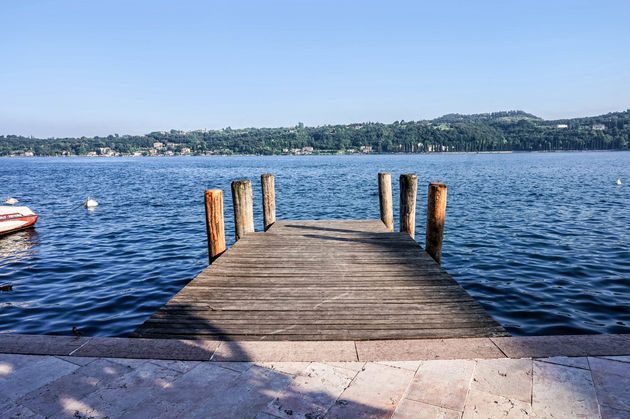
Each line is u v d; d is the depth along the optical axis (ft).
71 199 90.74
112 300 24.79
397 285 15.48
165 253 37.42
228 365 9.32
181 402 7.91
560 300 23.27
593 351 9.66
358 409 7.63
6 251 39.32
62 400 8.02
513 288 25.52
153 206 73.97
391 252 20.59
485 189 98.89
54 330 20.42
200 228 50.98
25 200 89.76
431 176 156.25
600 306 22.26
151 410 7.66
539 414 7.41
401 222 25.48
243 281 16.11
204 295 14.51
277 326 11.81
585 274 28.19
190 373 8.99
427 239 20.49
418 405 7.73
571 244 37.78
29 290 26.99
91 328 20.63
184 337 11.15
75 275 30.48
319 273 17.10
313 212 65.77
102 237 45.85
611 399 7.84
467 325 11.75
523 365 9.13
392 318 12.32
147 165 356.18
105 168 293.43
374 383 8.50
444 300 13.84
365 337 11.02
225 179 160.76
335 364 9.32
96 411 7.66
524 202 71.61
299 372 8.99
